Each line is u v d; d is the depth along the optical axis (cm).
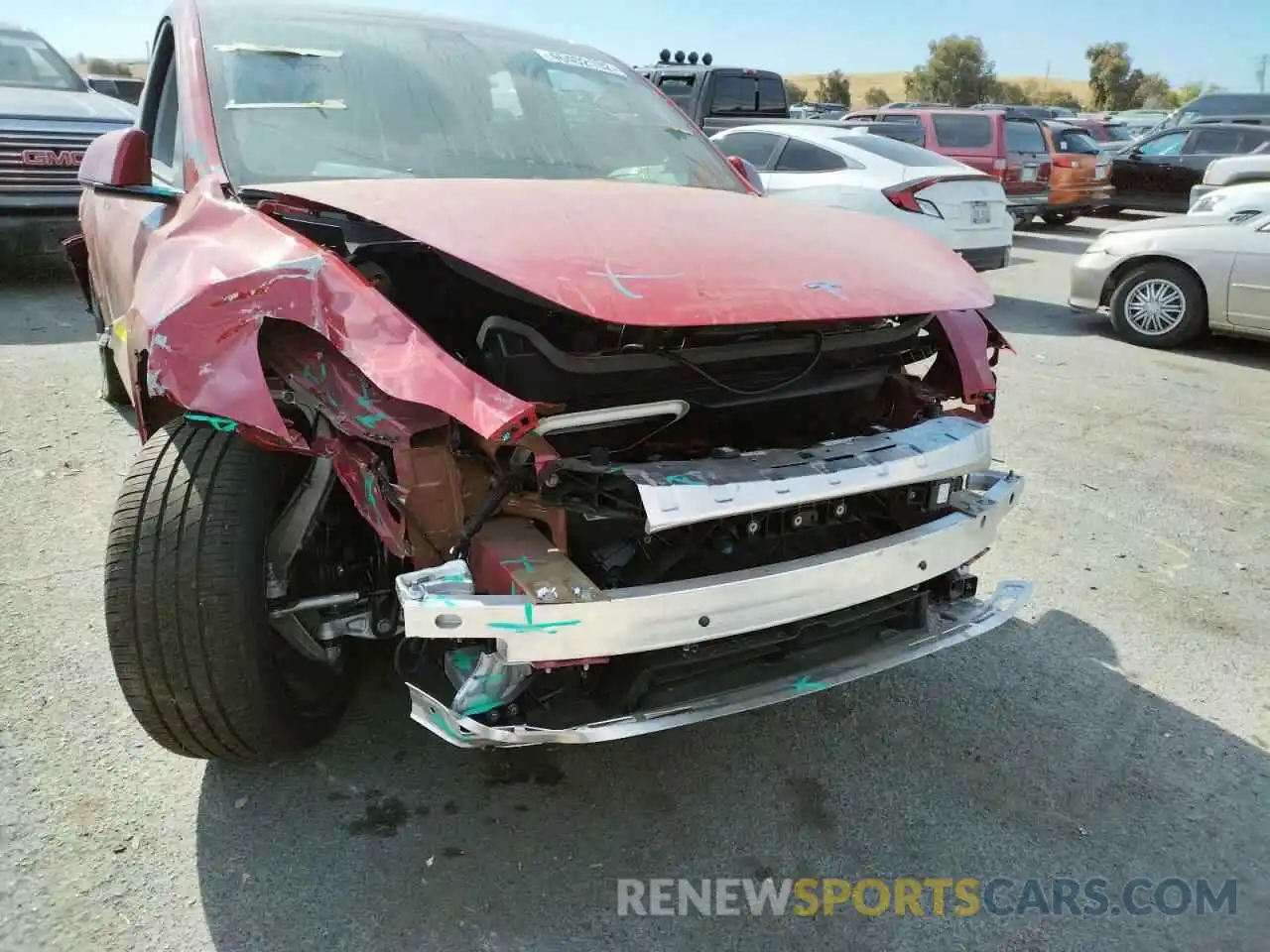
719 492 215
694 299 220
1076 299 903
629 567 229
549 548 216
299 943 212
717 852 248
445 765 272
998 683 330
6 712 279
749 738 295
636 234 245
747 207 299
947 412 308
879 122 1522
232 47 309
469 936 217
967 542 266
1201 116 2194
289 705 244
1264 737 307
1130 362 792
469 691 211
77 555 370
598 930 222
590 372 221
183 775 261
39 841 234
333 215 241
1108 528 457
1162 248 832
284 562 236
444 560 217
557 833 250
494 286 216
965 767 287
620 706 222
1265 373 767
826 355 263
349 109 305
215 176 269
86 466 451
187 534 218
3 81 838
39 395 542
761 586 221
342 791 259
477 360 222
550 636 202
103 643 315
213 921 216
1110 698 324
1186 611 383
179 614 217
